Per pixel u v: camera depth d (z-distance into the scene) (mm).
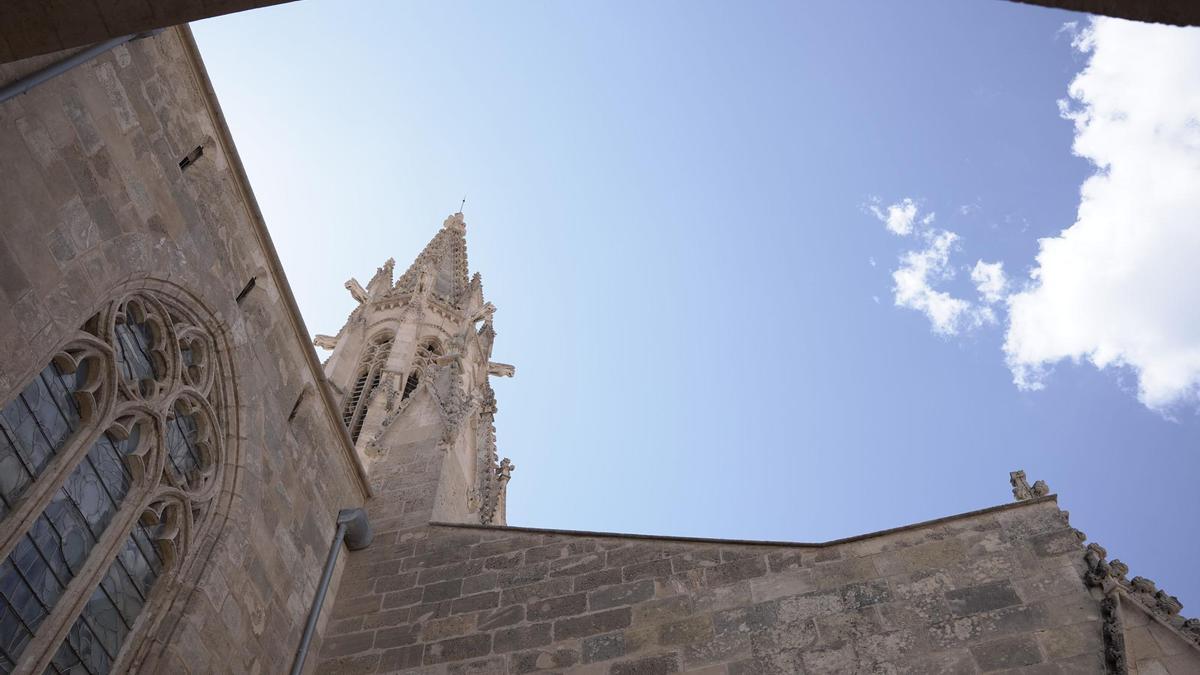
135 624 13461
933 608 15203
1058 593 14828
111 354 13094
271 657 16156
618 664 15977
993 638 14508
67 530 12352
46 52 6805
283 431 18094
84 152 12852
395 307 55344
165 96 15234
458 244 66625
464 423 27781
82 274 12453
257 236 17938
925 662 14492
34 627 11570
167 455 14523
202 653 14156
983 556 15727
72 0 6543
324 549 19000
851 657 14914
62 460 12148
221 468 15836
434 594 18516
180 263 15055
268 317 17969
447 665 16953
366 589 19109
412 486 22281
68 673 12070
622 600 17078
